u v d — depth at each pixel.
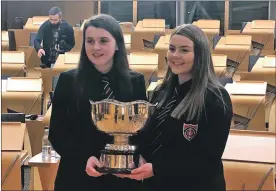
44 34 7.06
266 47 8.11
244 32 8.38
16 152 2.64
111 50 1.91
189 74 1.88
